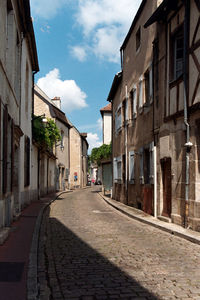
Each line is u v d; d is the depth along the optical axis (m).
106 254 6.09
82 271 4.95
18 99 11.60
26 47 14.16
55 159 31.03
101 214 13.13
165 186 10.46
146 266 5.21
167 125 9.84
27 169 15.37
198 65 7.91
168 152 9.78
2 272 4.66
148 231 8.77
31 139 17.42
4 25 7.64
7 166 8.42
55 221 10.92
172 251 6.29
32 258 5.47
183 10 8.93
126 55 17.00
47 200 19.67
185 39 8.55
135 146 14.59
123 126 17.61
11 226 9.08
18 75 11.65
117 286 4.23
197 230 7.88
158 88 10.94
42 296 3.81
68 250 6.48
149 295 3.89
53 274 4.80
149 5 12.44
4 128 7.54
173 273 4.80
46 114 31.06
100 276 4.68
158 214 10.80
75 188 42.12
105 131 34.06
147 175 12.74
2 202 7.50
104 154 26.31
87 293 3.97
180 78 9.02
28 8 11.09
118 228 9.36
